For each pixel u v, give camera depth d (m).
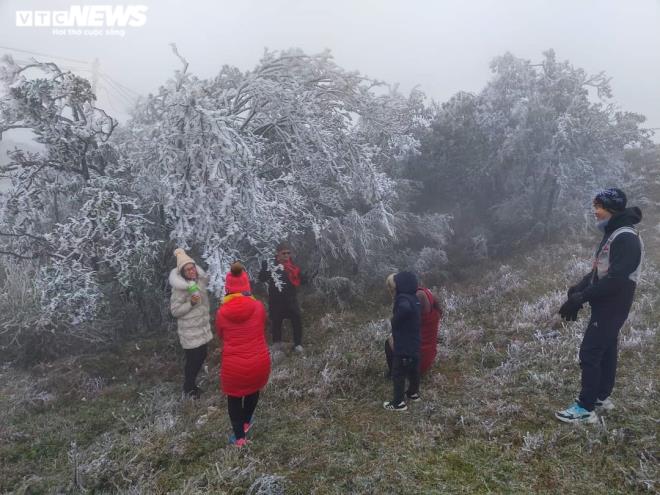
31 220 7.50
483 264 9.77
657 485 3.20
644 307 6.26
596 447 3.63
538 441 3.73
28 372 6.34
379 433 4.16
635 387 4.37
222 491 3.47
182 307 5.12
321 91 7.93
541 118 9.82
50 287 6.20
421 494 3.30
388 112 8.60
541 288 7.68
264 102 7.43
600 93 10.38
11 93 6.51
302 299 8.41
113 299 7.41
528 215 10.93
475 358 5.53
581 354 3.91
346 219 8.67
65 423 4.94
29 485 3.83
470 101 11.28
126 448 4.20
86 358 6.54
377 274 9.20
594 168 10.27
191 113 6.34
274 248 6.93
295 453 3.92
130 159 7.07
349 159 8.20
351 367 5.49
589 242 9.82
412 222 10.21
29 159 7.22
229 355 3.96
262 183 6.82
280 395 5.00
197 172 6.43
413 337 4.46
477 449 3.79
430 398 4.68
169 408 5.08
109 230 6.46
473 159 10.66
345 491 3.40
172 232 6.41
